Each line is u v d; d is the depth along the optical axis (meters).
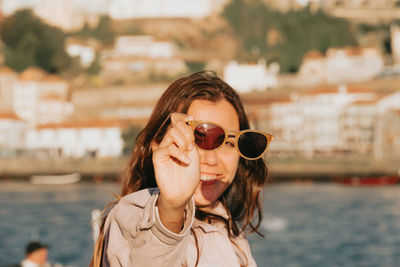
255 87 144.62
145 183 2.04
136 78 161.00
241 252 2.06
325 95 106.31
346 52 148.25
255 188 2.36
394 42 171.12
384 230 40.16
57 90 140.62
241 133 1.92
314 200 60.09
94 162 99.00
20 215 51.38
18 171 98.75
